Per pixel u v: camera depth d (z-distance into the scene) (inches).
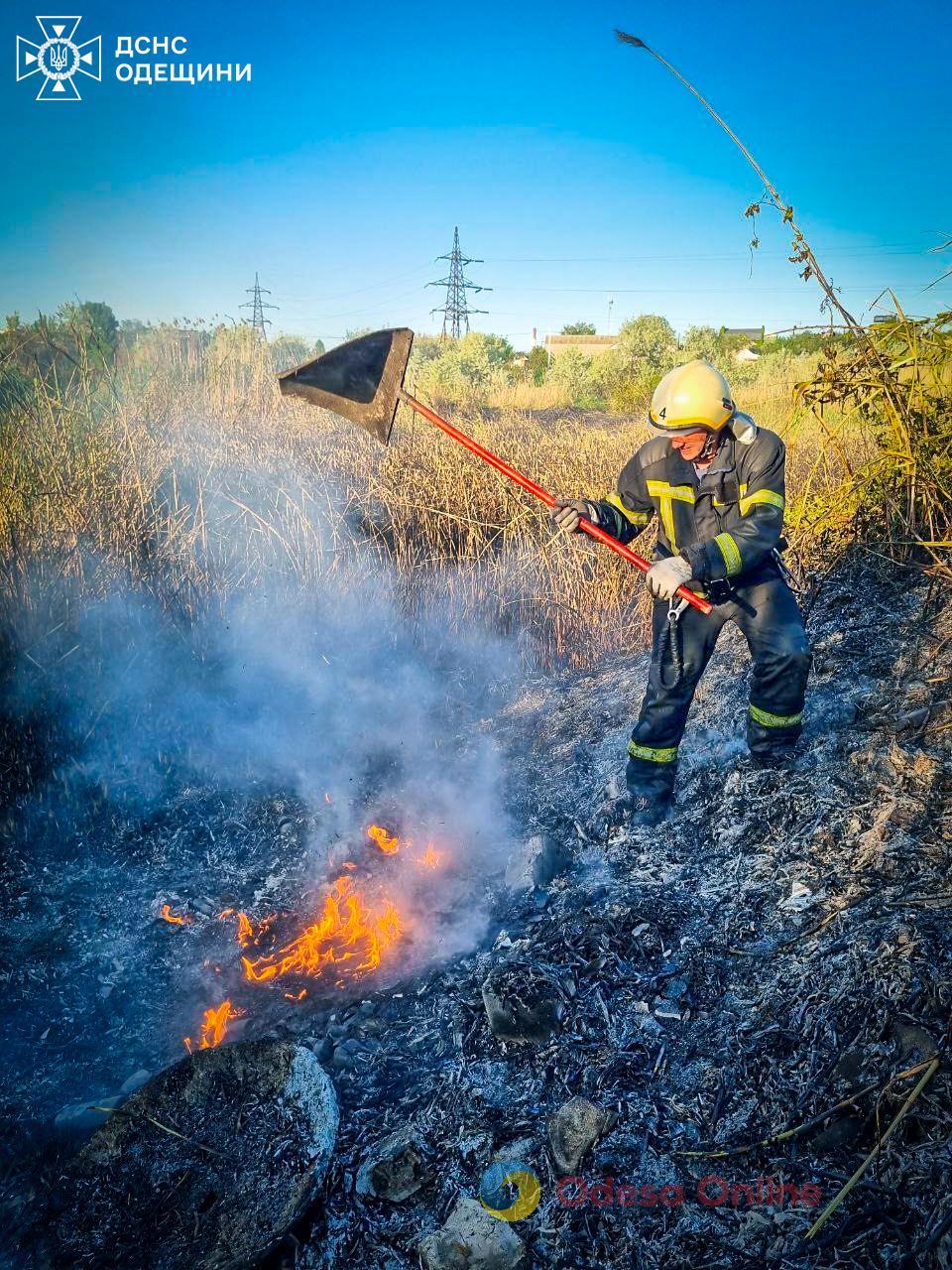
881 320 161.8
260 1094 88.4
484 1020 96.2
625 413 756.6
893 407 162.4
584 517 111.9
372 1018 102.8
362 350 116.2
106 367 299.4
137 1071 104.0
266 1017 109.7
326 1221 78.0
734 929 98.5
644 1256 68.8
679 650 116.2
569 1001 94.0
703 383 98.7
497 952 108.9
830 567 174.1
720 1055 83.6
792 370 519.2
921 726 118.7
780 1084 77.8
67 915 133.0
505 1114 84.5
